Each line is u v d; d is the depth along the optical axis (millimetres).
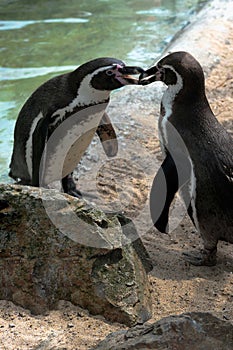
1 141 8094
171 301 4996
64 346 4301
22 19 12594
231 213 5344
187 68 5559
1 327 4496
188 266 5527
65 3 13609
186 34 10805
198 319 4047
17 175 6887
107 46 11203
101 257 4723
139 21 12484
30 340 4367
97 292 4648
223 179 5336
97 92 6090
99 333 4477
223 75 9570
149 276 5312
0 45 11273
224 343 3887
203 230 5527
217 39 10547
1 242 4781
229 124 8172
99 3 13633
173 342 3865
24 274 4730
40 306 4695
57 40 11523
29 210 4809
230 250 5883
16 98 9258
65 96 6145
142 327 4070
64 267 4715
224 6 11992
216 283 5285
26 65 10438
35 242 4766
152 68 5883
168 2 13719
